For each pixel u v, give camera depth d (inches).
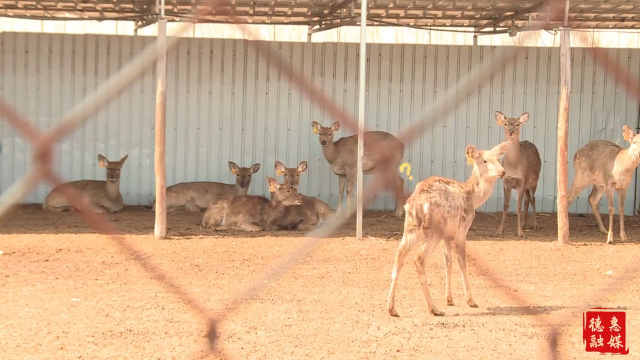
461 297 300.7
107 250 389.7
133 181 593.3
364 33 421.7
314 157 600.1
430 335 242.2
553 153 605.0
